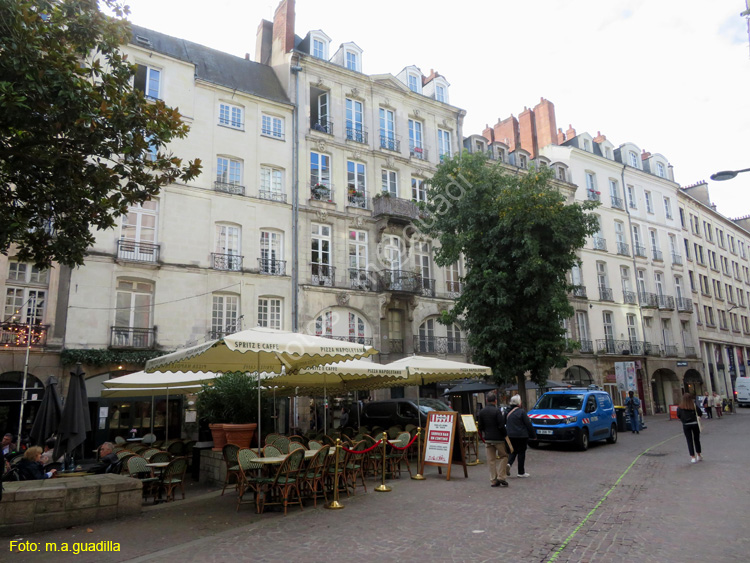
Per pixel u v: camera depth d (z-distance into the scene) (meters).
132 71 10.11
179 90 21.78
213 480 11.23
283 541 6.49
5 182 9.36
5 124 8.27
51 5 9.59
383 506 8.39
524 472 10.98
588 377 33.84
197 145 21.81
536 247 17.84
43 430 10.66
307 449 10.50
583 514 7.50
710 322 46.38
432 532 6.70
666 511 7.56
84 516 7.57
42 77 8.29
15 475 8.61
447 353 27.30
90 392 18.11
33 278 17.66
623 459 13.46
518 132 38.94
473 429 13.59
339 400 23.30
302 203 24.16
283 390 15.66
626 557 5.61
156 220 20.42
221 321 21.22
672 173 45.50
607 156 40.59
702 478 10.13
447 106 30.52
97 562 5.80
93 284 18.55
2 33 7.96
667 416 35.00
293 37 26.33
